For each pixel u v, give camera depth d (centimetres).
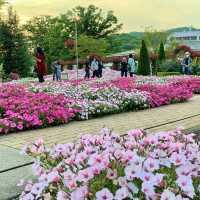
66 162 283
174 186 247
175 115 905
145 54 2834
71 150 313
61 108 843
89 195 241
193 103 1168
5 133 711
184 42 6272
